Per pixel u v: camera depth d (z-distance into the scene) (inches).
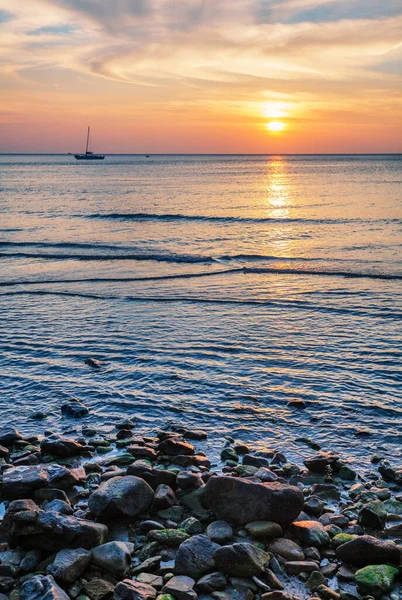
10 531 224.4
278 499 239.1
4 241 1198.3
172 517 250.2
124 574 208.7
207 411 382.9
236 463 310.0
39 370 465.4
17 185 3326.8
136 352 504.1
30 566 211.5
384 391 410.9
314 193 2546.8
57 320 613.6
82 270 907.4
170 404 394.6
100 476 288.7
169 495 259.3
